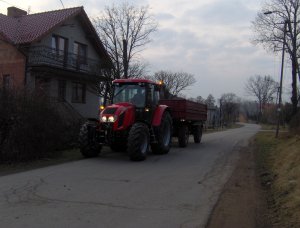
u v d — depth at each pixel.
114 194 8.87
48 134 15.27
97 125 14.80
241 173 12.42
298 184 9.15
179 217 7.19
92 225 6.55
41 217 6.92
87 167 12.65
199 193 9.25
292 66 37.56
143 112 15.33
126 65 31.45
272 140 26.66
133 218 7.04
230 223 6.93
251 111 144.88
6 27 26.14
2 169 12.27
